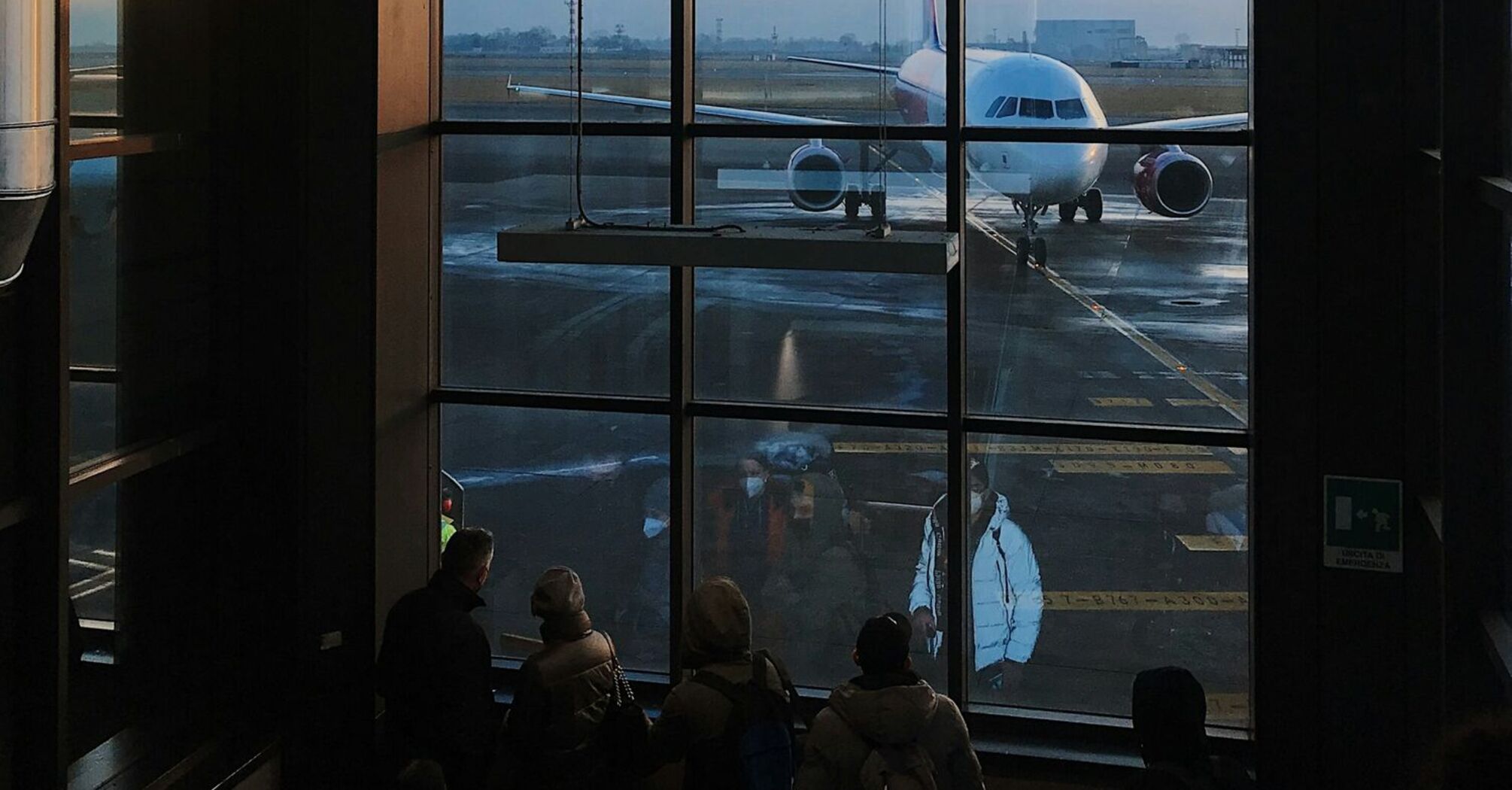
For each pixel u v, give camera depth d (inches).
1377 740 174.1
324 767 203.9
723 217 211.9
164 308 182.7
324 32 199.0
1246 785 114.3
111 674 172.7
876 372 206.8
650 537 217.3
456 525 223.5
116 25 169.8
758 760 143.3
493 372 221.5
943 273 136.4
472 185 219.3
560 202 216.7
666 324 213.8
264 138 195.5
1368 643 173.6
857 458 207.3
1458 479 139.2
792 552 211.6
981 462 202.5
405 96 208.7
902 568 207.3
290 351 198.1
